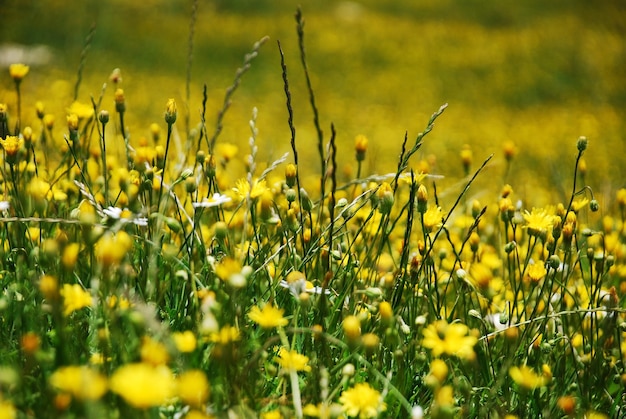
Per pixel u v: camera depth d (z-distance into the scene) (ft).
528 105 13.60
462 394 3.00
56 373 2.67
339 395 2.93
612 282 3.70
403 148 3.17
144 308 2.71
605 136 10.62
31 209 3.38
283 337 2.87
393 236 3.94
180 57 14.92
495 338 3.28
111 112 8.64
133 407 2.70
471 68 16.26
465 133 10.70
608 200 4.85
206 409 2.76
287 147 8.75
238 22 18.48
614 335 3.34
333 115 11.55
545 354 3.21
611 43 18.07
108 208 3.10
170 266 3.11
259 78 14.17
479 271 3.25
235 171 5.79
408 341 3.15
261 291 3.24
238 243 3.41
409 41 18.53
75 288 2.82
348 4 21.93
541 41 18.57
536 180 7.43
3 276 3.12
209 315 2.83
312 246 3.18
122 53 14.35
